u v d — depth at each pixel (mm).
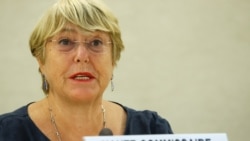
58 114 3318
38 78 6281
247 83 6676
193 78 6578
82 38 3078
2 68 6215
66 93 3102
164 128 3670
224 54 6637
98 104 3342
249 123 6648
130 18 6512
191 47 6578
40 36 3170
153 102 6512
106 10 3193
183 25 6570
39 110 3453
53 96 3338
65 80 3070
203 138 2490
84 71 3029
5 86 6207
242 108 6656
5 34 6242
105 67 3135
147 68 6516
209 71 6605
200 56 6598
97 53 3090
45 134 3303
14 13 6266
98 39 3133
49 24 3107
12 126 3305
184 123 6555
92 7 3137
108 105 3674
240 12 6664
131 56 6488
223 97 6625
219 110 6613
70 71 3039
